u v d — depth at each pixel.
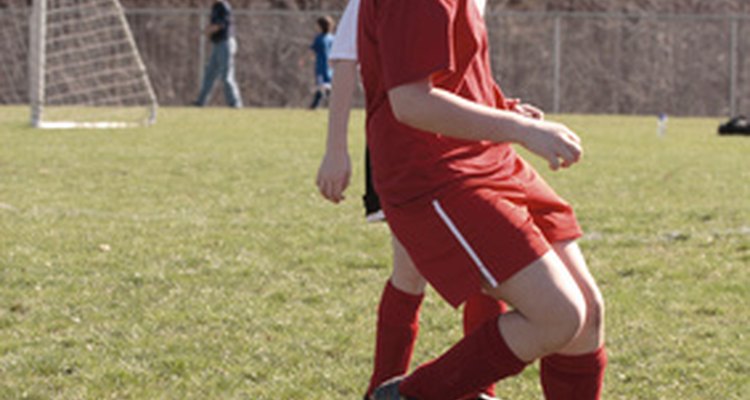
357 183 27.08
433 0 7.58
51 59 63.41
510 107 9.02
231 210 22.00
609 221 20.91
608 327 13.15
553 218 8.43
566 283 7.75
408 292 9.94
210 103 65.00
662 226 20.42
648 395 10.73
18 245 17.42
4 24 63.19
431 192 7.86
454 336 12.74
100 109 56.44
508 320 8.02
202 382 10.99
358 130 43.25
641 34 63.31
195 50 64.81
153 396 10.57
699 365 11.62
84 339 12.41
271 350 12.07
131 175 27.53
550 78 63.38
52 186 25.06
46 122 45.53
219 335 12.64
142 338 12.47
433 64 7.51
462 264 7.80
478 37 8.03
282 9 68.69
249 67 64.06
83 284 14.99
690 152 36.78
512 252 7.71
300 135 41.22
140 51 64.56
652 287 15.31
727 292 15.05
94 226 19.44
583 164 32.06
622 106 63.53
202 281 15.33
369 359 11.82
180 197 23.80
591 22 63.41
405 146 7.95
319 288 15.05
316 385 10.96
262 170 29.20
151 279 15.33
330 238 18.64
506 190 7.97
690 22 62.84
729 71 62.69
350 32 9.26
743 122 45.81
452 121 7.52
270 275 15.79
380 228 19.73
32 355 11.70
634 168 31.12
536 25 63.38
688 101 63.25
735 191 26.03
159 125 45.25
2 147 33.66
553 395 8.62
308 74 64.19
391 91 7.63
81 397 10.50
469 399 9.46
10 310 13.69
